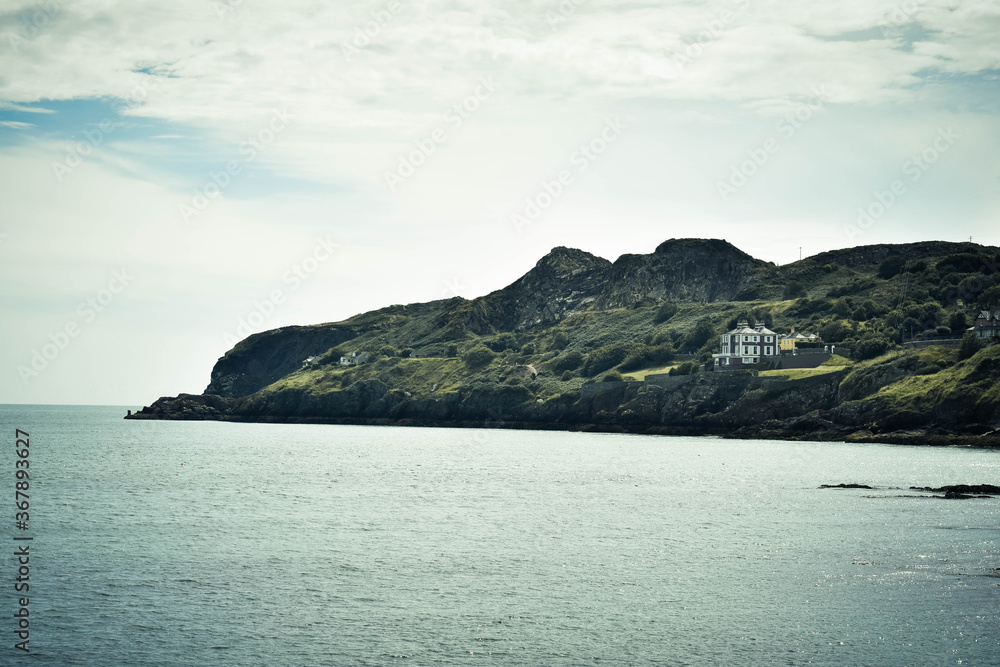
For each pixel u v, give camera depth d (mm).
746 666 37250
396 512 78375
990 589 48812
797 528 68688
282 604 45844
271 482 105312
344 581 50719
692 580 51219
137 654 38250
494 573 52906
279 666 36969
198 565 54531
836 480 107188
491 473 118188
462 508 81250
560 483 104625
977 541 62656
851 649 39250
